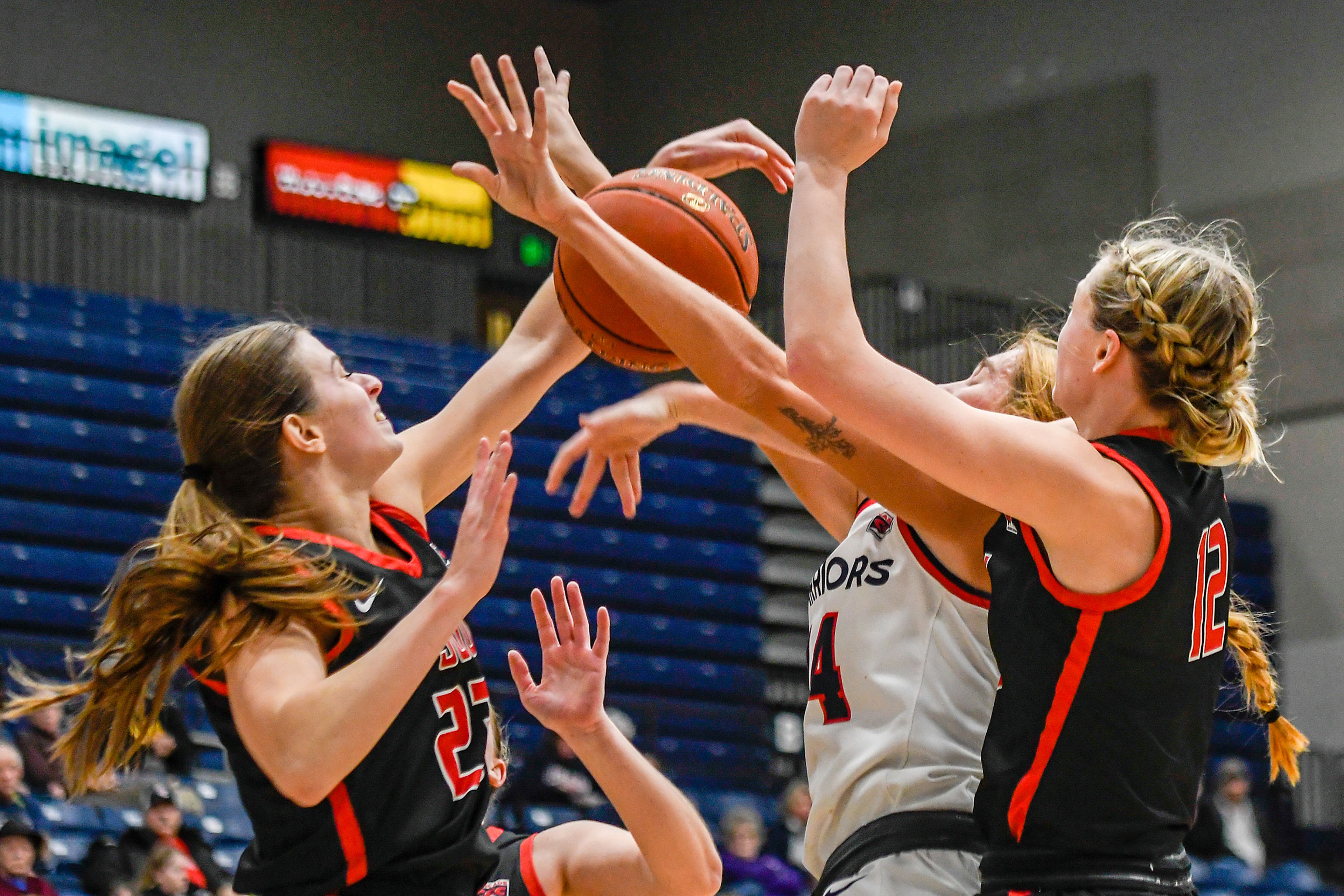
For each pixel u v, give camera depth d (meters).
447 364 20.70
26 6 21.88
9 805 10.08
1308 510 19.44
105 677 3.35
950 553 3.85
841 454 3.66
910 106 23.58
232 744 3.37
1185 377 3.28
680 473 20.33
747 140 4.75
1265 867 15.12
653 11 27.02
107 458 17.62
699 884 3.63
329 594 3.24
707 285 3.98
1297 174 19.58
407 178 23.55
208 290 21.91
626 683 17.84
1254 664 3.87
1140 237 3.65
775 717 16.80
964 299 21.27
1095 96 21.52
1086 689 3.19
